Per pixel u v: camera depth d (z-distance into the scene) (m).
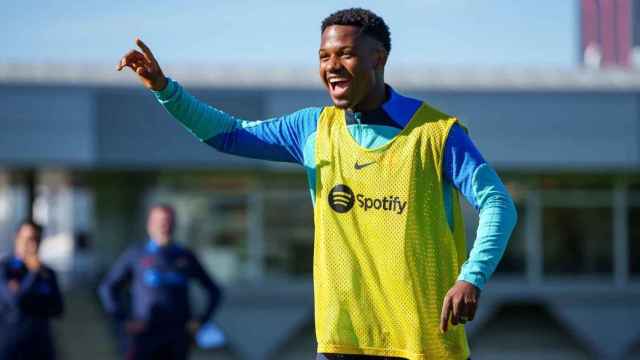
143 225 67.25
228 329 59.03
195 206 60.31
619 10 64.31
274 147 11.94
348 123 11.44
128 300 36.59
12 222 90.06
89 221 82.62
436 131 11.16
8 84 53.94
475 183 11.01
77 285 73.50
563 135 56.06
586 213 62.03
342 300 11.34
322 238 11.45
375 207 11.24
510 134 56.06
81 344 53.50
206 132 11.92
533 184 62.00
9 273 28.30
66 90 54.25
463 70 59.03
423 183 11.19
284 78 57.16
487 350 58.94
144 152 54.91
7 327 28.12
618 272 61.56
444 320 10.49
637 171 61.22
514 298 61.34
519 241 61.91
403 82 57.09
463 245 11.51
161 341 29.33
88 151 54.38
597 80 58.44
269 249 60.31
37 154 54.12
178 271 29.59
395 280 11.21
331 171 11.42
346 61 11.04
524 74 59.25
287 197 60.47
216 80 56.44
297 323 59.50
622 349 60.41
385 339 11.29
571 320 60.88
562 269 61.69
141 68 11.43
